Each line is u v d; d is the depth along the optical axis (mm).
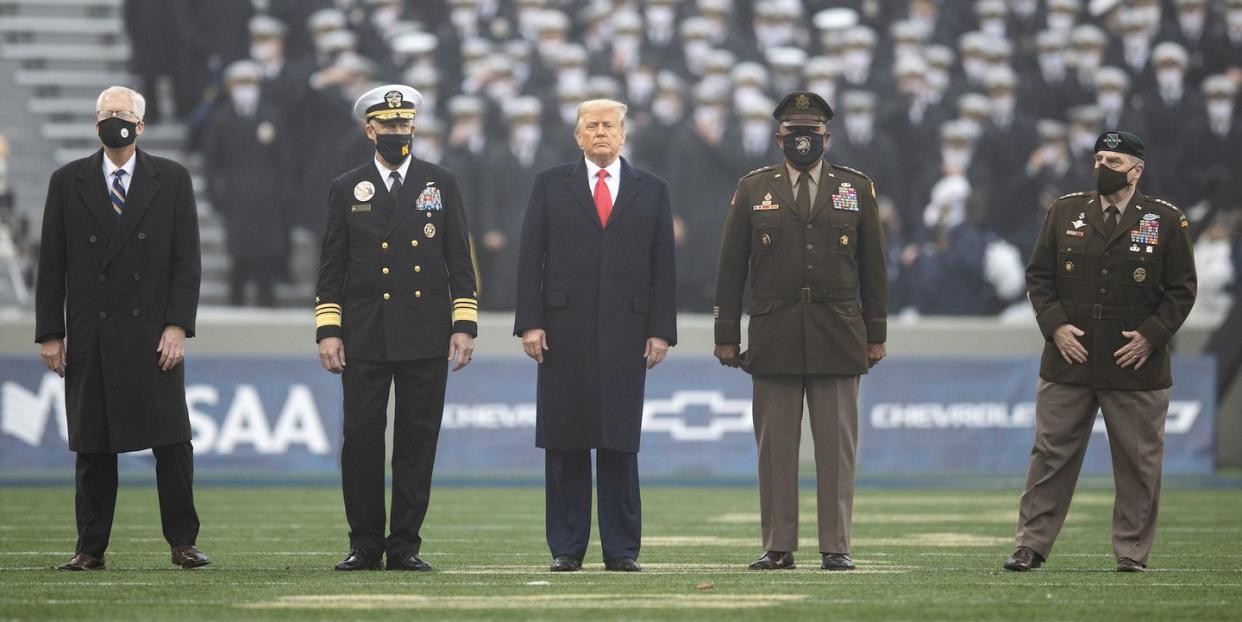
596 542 35156
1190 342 62062
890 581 25250
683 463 56938
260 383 55375
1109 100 70000
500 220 61344
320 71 64000
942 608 21750
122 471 54438
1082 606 22094
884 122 66125
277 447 55281
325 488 50375
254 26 64500
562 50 66688
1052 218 28172
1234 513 43062
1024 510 27969
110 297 26938
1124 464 27609
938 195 62594
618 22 67500
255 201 62000
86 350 26938
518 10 70312
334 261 27641
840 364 27609
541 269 27781
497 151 61562
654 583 24844
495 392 56719
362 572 26812
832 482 27734
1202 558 31109
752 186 28188
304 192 63062
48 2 72688
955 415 58094
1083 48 71500
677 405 57062
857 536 36531
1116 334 27469
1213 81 68875
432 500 46625
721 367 57344
